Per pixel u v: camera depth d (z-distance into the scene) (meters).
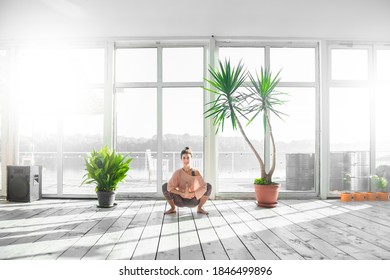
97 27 4.78
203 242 2.71
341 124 5.48
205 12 4.36
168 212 3.90
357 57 5.44
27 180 4.75
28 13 4.36
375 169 5.29
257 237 2.87
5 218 3.67
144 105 5.38
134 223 3.41
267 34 5.05
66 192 5.79
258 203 4.42
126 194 5.09
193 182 3.85
